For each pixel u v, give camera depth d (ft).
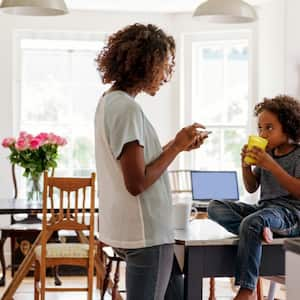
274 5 19.58
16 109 21.35
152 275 6.79
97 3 20.13
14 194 20.68
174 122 21.71
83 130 21.84
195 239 7.82
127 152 6.59
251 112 20.86
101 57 7.28
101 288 15.62
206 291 16.98
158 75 7.03
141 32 6.96
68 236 18.86
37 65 21.57
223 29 21.06
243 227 7.79
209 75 21.70
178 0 19.70
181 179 20.08
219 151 21.66
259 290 11.45
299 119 8.44
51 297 16.67
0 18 20.75
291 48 19.11
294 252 5.26
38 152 16.89
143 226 6.75
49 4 12.87
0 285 17.80
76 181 13.46
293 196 8.28
